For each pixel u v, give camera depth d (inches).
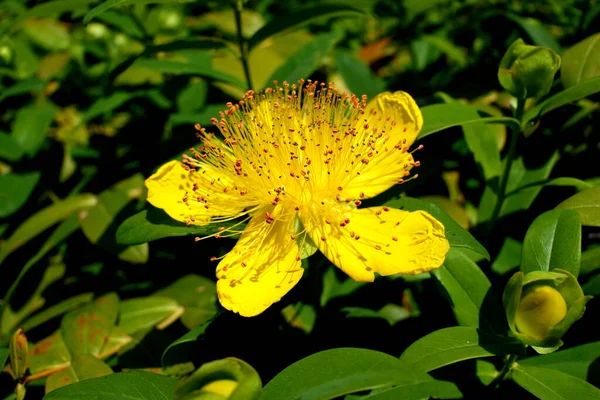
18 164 13.4
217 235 9.6
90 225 11.5
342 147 9.7
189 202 10.0
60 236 11.5
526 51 9.4
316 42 12.2
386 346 10.2
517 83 9.6
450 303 9.5
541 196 11.2
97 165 13.4
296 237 9.6
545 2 13.5
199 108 13.0
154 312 10.9
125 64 11.5
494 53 13.3
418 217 9.2
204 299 11.0
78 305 11.3
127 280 12.0
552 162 11.0
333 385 8.4
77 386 8.9
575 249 9.2
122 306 11.0
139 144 13.6
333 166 9.6
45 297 11.8
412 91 13.6
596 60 10.4
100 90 14.8
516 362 9.5
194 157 11.2
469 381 9.4
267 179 9.7
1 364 9.8
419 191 11.8
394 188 10.3
